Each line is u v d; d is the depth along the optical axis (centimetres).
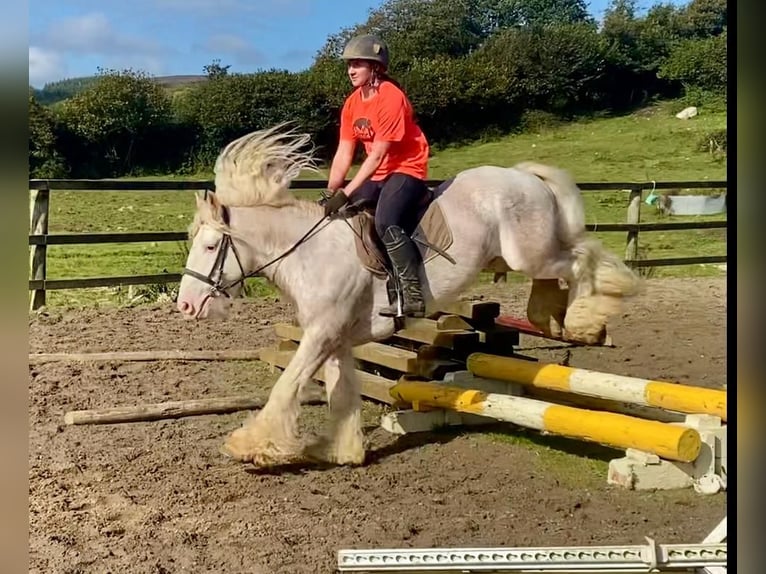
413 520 386
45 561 338
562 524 380
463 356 549
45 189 876
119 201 1939
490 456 477
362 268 449
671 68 2692
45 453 474
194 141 2544
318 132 2306
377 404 587
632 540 361
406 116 449
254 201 450
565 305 540
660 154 2144
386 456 479
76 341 750
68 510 396
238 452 441
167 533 370
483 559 315
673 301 948
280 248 451
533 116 2616
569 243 516
